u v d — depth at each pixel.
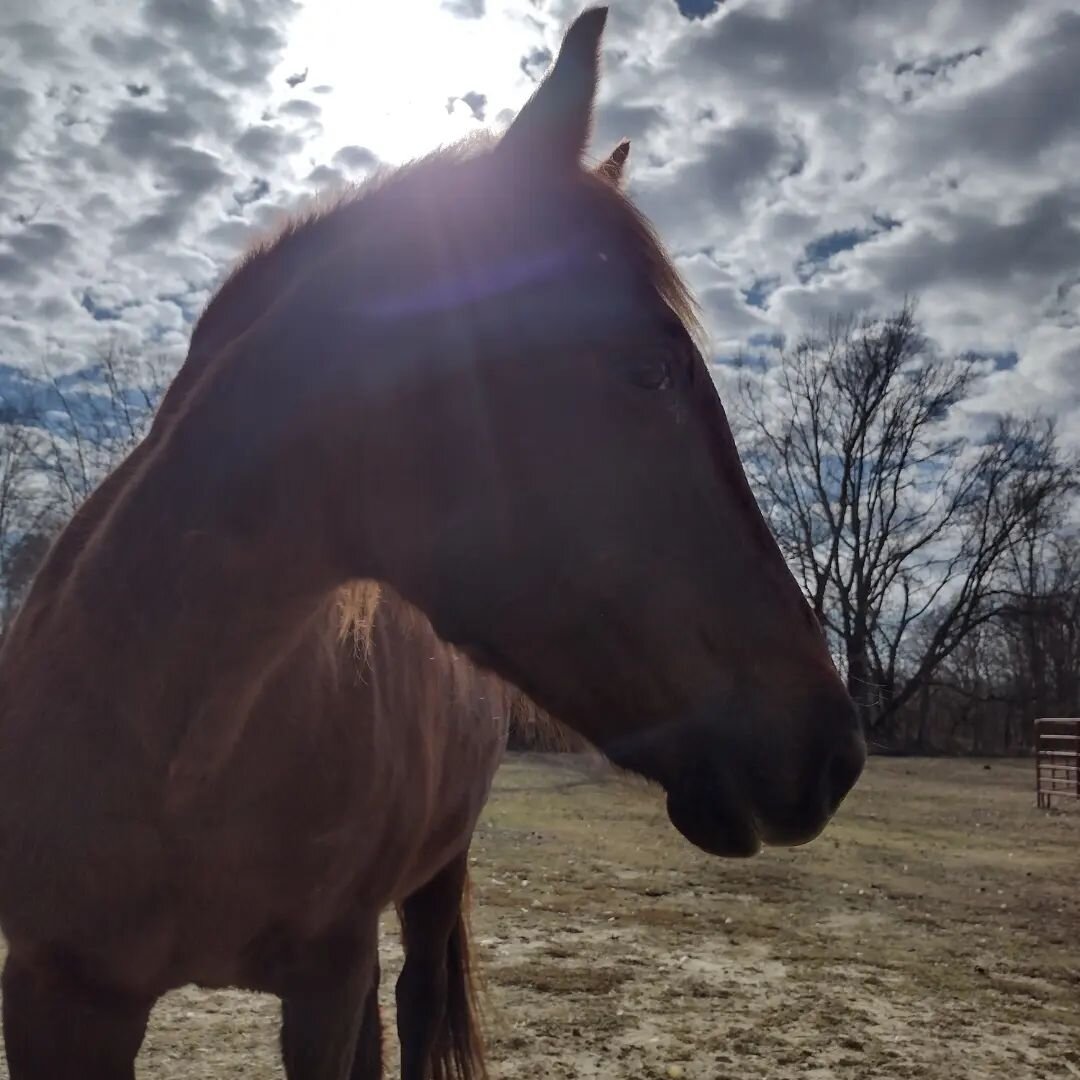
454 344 1.56
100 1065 1.94
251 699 1.80
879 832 11.63
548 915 6.46
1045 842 11.23
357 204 1.81
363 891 2.22
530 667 1.61
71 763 1.75
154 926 1.85
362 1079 2.86
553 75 1.66
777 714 1.52
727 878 8.12
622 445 1.52
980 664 43.06
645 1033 4.32
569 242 1.58
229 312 1.93
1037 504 32.84
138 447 2.13
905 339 32.31
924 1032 4.50
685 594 1.53
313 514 1.67
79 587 1.80
